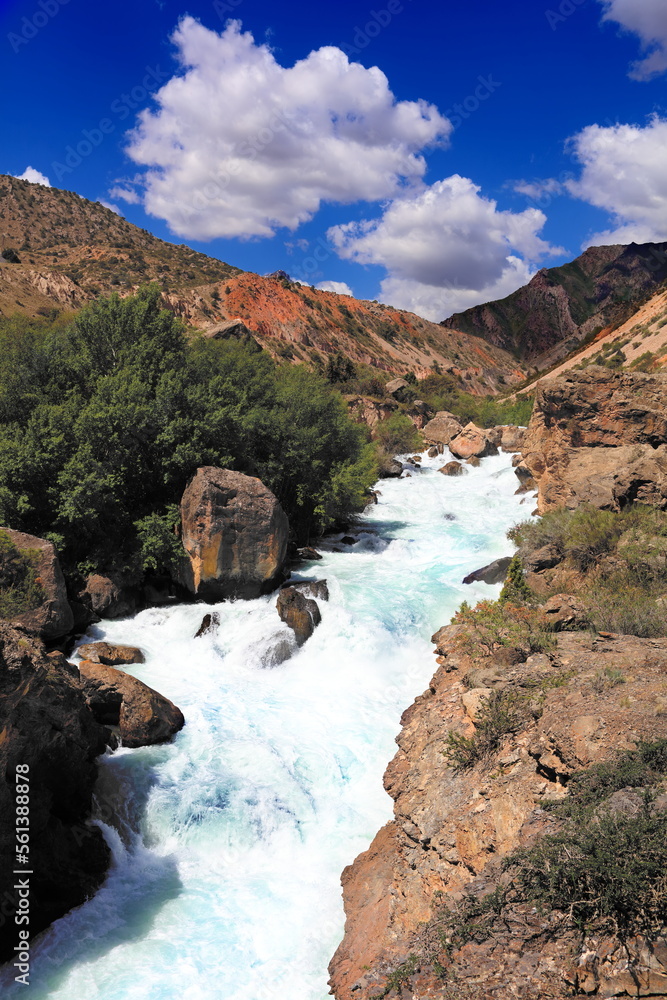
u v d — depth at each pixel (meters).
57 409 22.30
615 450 22.62
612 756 8.62
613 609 15.39
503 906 7.08
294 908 10.34
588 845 6.82
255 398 29.23
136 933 9.86
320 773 13.34
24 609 16.81
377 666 18.22
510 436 49.94
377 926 9.20
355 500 29.69
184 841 11.91
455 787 10.52
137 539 22.28
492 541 28.67
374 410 63.09
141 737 13.80
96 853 11.10
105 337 26.19
